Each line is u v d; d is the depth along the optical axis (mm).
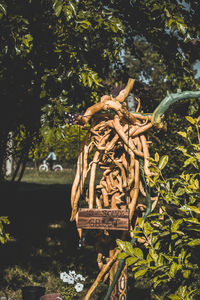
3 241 3854
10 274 5137
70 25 3770
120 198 3088
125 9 5168
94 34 4398
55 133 3473
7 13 3609
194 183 2557
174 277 2486
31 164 21031
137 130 3014
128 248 2521
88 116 3082
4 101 4566
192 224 2535
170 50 5258
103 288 4691
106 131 3133
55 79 3625
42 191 12750
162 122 3051
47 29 3932
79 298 4457
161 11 4777
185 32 4371
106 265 3092
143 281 4742
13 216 8391
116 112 3047
